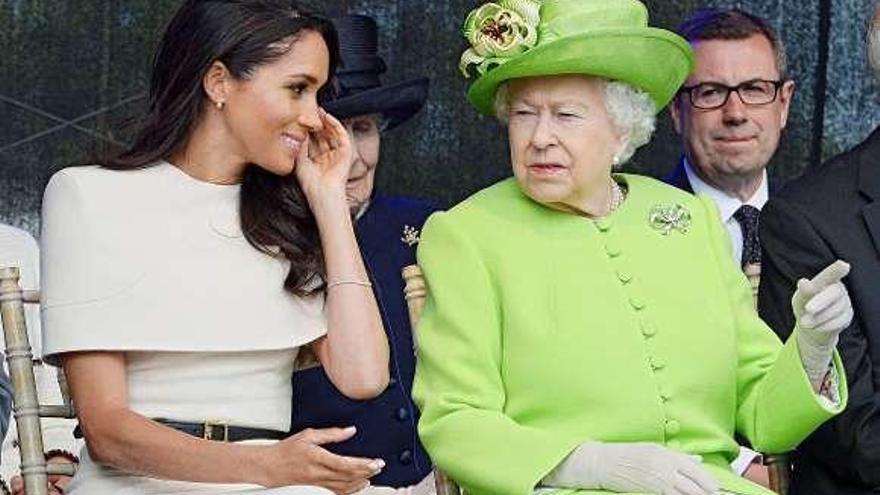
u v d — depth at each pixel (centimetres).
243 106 1719
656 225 1739
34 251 2017
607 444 1628
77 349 1689
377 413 1922
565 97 1700
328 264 1744
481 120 2295
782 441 1716
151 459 1661
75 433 1747
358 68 1983
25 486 1731
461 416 1662
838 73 2331
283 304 1738
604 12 1702
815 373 1694
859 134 2331
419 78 2006
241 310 1722
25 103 2230
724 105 2134
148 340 1698
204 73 1722
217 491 1672
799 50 2333
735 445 1712
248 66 1716
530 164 1705
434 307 1716
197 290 1716
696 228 1748
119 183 1731
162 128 1739
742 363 1736
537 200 1717
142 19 2242
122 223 1720
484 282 1702
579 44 1680
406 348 1948
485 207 1736
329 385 1912
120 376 1695
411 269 1741
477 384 1677
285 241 1744
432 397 1681
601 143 1712
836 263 1659
